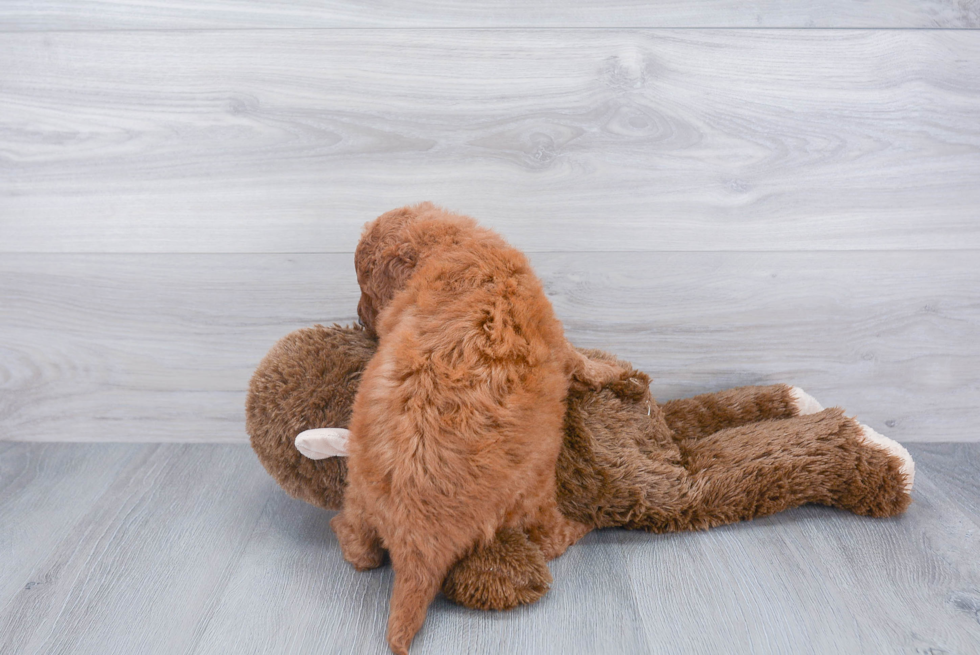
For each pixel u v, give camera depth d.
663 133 1.17
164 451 1.33
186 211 1.22
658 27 1.12
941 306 1.25
